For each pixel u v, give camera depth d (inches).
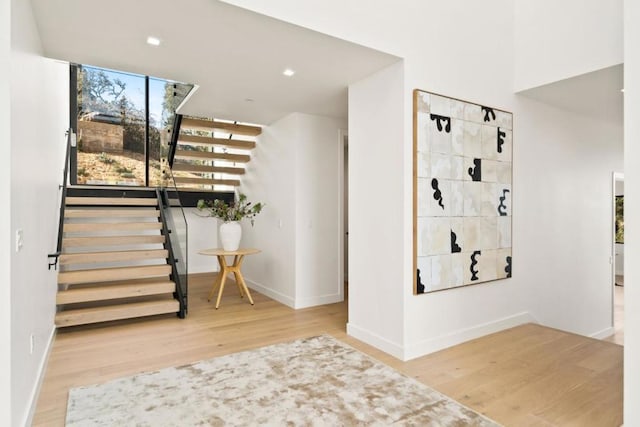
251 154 254.1
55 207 181.9
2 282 75.0
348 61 133.3
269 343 147.9
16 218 82.0
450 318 147.6
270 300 219.9
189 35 113.1
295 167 202.4
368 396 105.7
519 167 173.5
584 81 155.6
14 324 79.7
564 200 196.1
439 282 141.6
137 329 165.5
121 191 275.6
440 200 141.9
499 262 164.1
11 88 76.6
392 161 137.1
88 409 98.7
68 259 185.9
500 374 121.7
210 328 167.2
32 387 100.3
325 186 213.3
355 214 154.3
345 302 215.9
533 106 179.5
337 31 115.3
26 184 95.8
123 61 132.3
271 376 118.1
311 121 207.2
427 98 137.5
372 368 124.3
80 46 120.3
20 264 87.0
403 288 133.3
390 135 137.8
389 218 138.6
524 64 167.5
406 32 132.5
